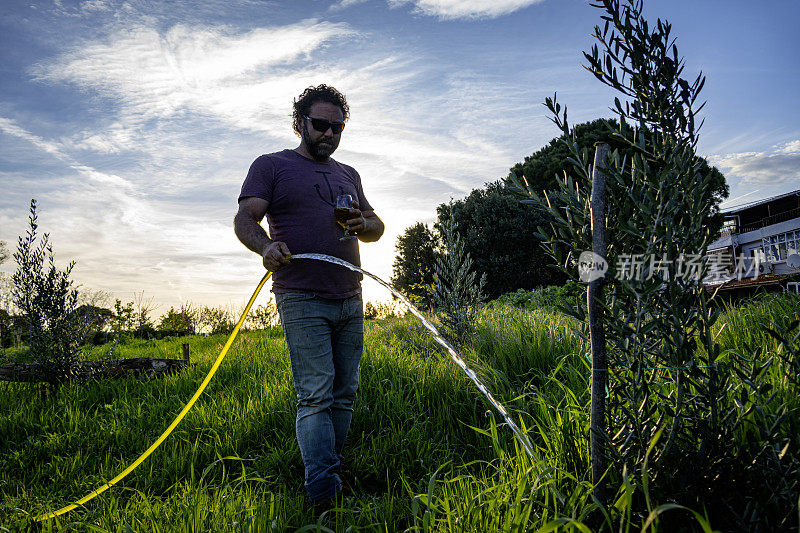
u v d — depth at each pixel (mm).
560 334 4727
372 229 3230
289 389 4141
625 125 1773
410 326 7090
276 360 5887
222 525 2131
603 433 1735
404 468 2914
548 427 2555
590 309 1750
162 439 2846
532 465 2043
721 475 1702
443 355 5098
